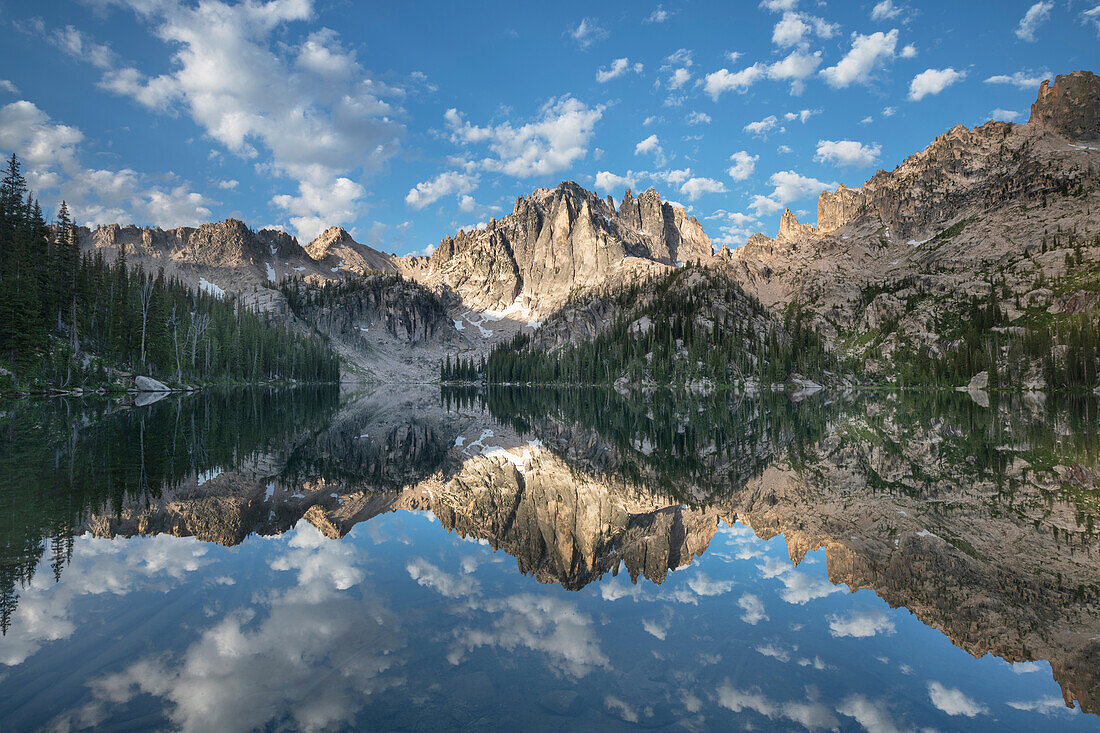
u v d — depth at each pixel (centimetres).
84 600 1045
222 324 14388
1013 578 1310
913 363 19800
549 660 863
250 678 761
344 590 1172
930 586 1261
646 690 766
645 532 1858
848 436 4609
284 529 1723
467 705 704
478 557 1508
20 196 9356
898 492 2348
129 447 3183
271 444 3794
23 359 7706
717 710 711
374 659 842
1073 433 4512
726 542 1700
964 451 3516
